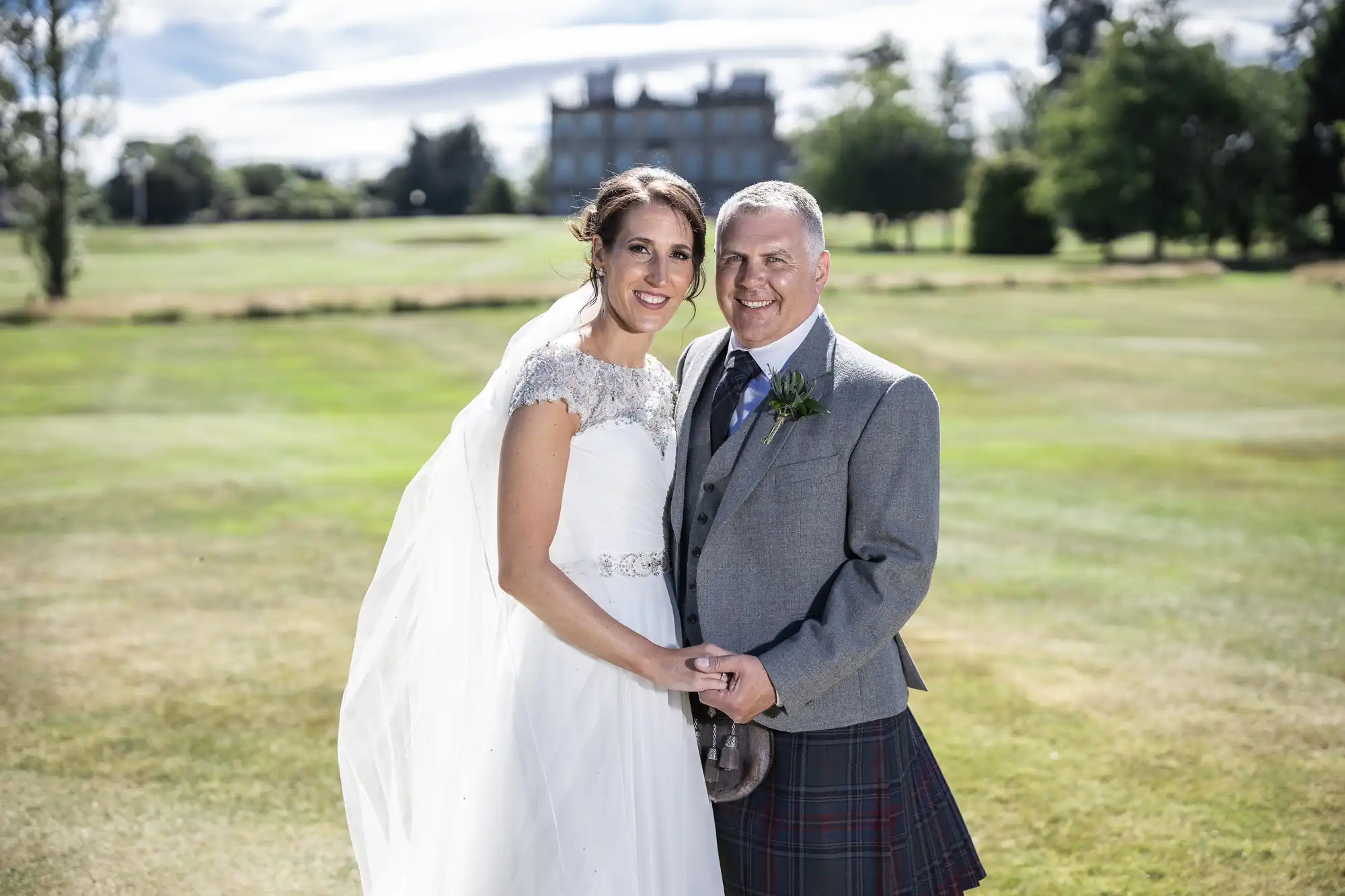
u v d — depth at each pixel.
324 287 28.69
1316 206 41.44
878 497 2.16
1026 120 76.00
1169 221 42.81
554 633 2.25
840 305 23.64
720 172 86.38
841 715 2.27
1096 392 13.88
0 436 11.04
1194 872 3.03
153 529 7.21
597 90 90.75
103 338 19.27
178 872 3.06
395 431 11.63
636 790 2.25
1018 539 6.90
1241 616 5.38
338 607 5.60
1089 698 4.34
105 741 3.95
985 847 3.18
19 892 2.94
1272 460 9.39
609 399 2.21
